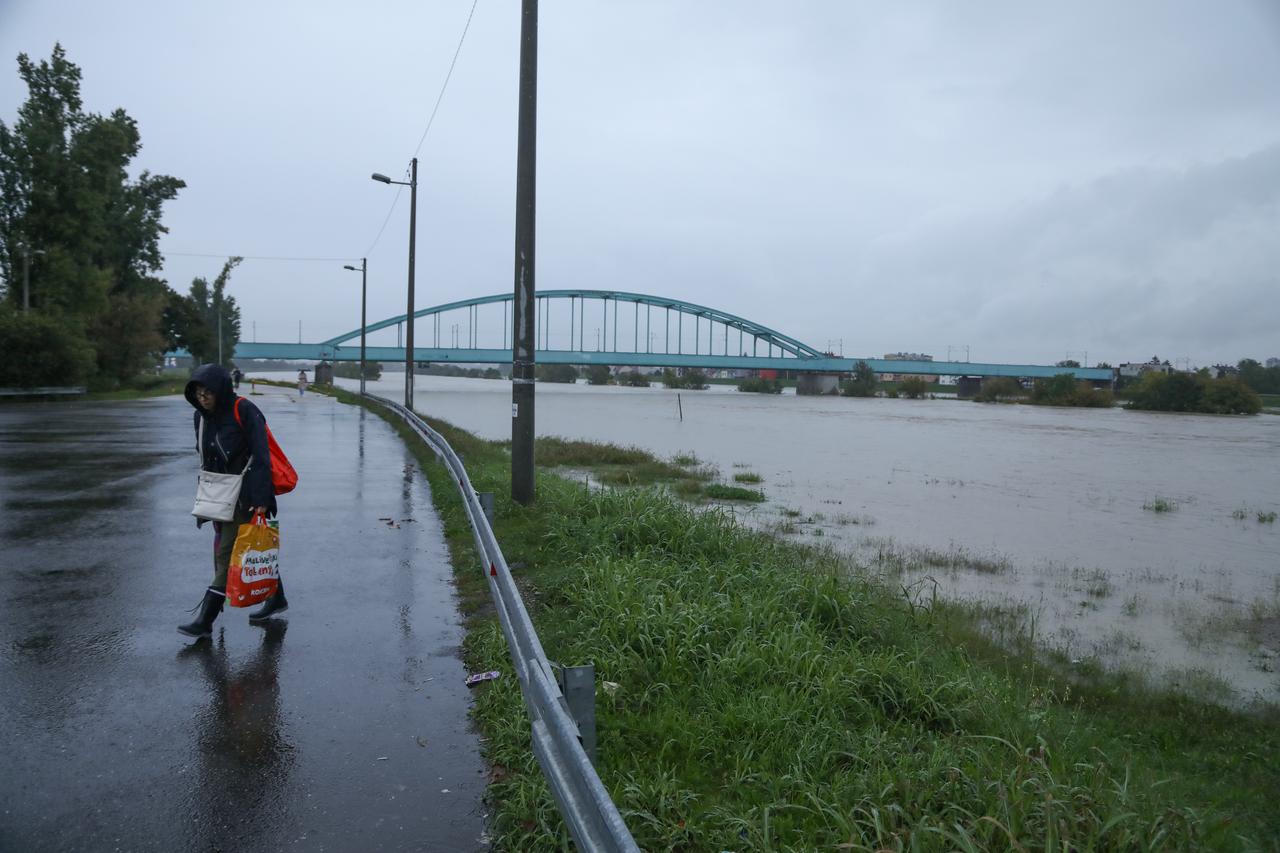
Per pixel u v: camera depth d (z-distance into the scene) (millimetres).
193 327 68562
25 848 3047
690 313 123750
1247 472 27891
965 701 5156
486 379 187875
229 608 6051
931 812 3525
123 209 48094
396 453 17469
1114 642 8258
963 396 126375
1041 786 3758
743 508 16250
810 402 93562
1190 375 94125
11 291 38906
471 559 7609
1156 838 3430
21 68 38438
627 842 2023
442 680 4812
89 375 42125
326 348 96000
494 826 3301
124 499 10516
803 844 3223
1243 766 5227
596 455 22828
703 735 4164
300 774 3680
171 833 3193
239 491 5375
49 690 4488
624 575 6430
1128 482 24047
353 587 6734
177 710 4297
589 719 3240
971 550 12852
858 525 14805
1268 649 8172
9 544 7906
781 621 6004
